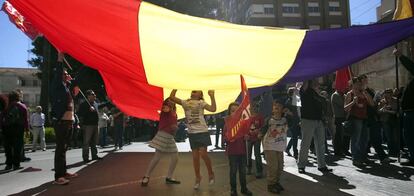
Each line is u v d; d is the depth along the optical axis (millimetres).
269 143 6898
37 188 7527
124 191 7199
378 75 17188
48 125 23625
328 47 6727
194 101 7496
